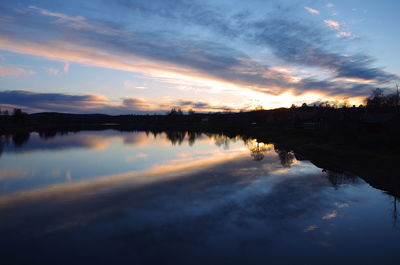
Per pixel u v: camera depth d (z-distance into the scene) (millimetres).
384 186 17438
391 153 24078
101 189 17031
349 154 26438
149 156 31703
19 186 17844
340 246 9797
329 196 15641
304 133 49562
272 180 19359
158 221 12023
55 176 20797
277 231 11039
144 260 8969
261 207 13805
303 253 9320
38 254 9281
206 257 9148
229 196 15586
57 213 12930
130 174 21422
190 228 11305
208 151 36594
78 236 10594
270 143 48562
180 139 59438
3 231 11016
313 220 12141
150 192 16359
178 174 21375
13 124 100500
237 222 11930
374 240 10211
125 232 10953
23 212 13062
